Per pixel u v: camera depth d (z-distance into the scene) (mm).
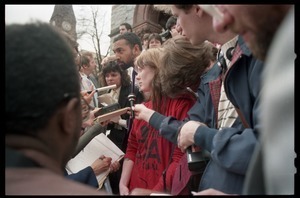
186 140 1251
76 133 702
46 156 616
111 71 2607
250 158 989
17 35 619
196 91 1648
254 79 992
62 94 622
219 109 1304
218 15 780
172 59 1589
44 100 599
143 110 1640
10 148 589
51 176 579
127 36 3020
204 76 1483
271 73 318
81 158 1783
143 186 1687
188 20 1171
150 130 1728
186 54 1571
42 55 609
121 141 2365
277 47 331
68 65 647
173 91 1618
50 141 628
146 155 1711
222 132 1095
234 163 1018
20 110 591
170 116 1520
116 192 2184
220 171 1117
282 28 356
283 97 306
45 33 645
